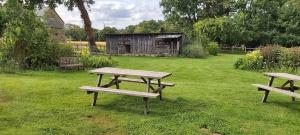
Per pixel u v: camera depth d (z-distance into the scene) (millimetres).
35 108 8766
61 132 7055
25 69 19203
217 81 18141
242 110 9266
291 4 63250
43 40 20812
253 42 63250
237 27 59656
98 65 24562
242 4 65562
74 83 13156
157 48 42281
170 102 9961
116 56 39562
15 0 20609
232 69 24891
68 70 20578
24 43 19672
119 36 44062
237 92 12164
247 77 20094
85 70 21469
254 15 64375
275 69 23906
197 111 8891
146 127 7504
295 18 62250
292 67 23859
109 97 10352
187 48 41000
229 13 69000
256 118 8570
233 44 60188
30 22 20562
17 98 9938
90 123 7711
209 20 58938
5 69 17391
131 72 9711
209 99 10594
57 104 9312
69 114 8359
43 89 11398
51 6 42906
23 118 7867
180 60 34125
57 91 11164
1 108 8633
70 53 23172
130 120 8008
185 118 8180
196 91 12109
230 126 7711
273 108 9766
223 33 57219
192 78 19516
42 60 20766
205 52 43344
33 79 14305
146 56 41406
